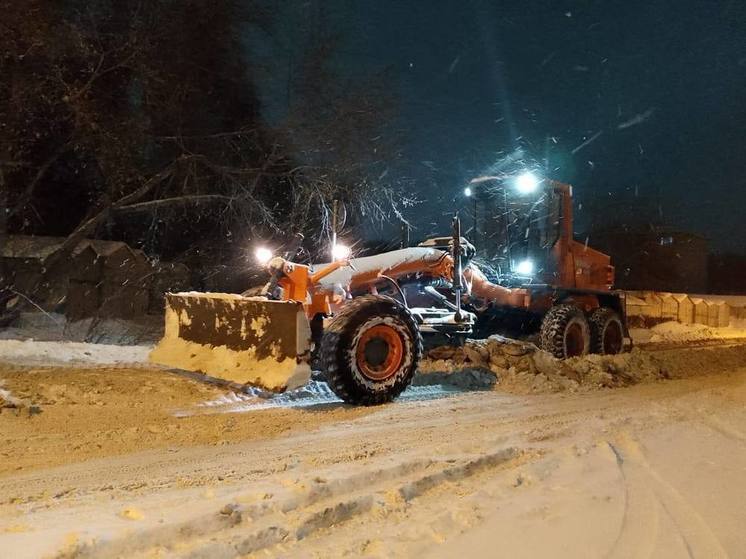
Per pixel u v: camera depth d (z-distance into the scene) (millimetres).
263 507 4676
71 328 18391
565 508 5090
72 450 6328
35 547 3857
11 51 16359
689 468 6215
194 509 4547
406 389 9602
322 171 21719
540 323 13258
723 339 22297
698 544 4492
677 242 49812
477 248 13508
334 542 4387
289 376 7828
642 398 10039
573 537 4547
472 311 12141
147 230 25453
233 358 8727
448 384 10281
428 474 5625
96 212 20406
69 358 10844
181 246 26078
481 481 5766
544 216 13312
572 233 13727
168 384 9070
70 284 20828
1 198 18625
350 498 4969
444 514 4863
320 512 4668
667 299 29844
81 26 18109
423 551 4270
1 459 5984
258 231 23406
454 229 10117
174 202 20672
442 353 11273
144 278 23219
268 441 6883
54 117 18781
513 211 13297
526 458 6473
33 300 20156
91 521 4414
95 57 18547
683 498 5371
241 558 4109
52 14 17094
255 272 24594
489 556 4227
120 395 8438
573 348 12938
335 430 7391
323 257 23578
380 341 8688
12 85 16969
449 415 8320
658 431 7695
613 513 5000
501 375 10742
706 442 7234
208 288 25469
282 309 8094
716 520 4914
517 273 13141
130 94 19531
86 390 8516
